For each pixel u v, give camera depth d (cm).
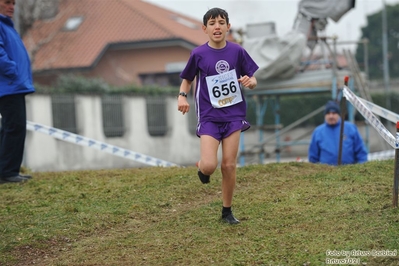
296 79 4750
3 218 2002
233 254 1573
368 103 2380
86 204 2117
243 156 5200
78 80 7512
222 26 1728
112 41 10131
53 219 1964
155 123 7500
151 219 1942
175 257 1573
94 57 9894
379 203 1889
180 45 10081
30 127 3050
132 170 2683
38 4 8675
